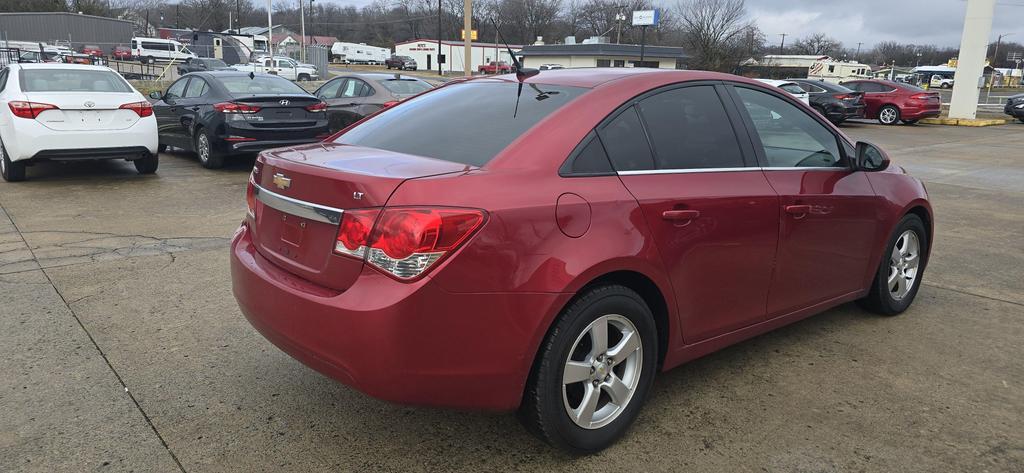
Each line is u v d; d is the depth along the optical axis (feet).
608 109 9.51
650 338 9.55
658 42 261.03
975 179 35.32
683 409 10.53
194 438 9.52
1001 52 382.63
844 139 12.87
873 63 421.59
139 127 28.91
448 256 7.68
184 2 336.90
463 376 8.00
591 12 300.20
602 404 9.44
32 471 8.66
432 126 10.27
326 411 10.35
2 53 115.24
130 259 17.69
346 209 8.07
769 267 10.96
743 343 13.19
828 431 9.94
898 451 9.44
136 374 11.36
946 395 11.09
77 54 155.22
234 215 23.09
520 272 8.02
